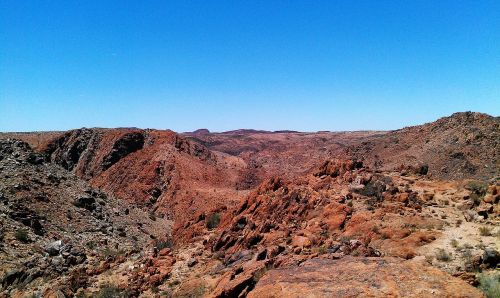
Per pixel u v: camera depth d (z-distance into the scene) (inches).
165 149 3494.1
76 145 3794.3
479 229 717.3
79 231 1395.2
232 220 1090.7
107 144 3681.1
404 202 926.4
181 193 2923.2
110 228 1530.5
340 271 505.7
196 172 3277.6
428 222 784.9
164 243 1181.1
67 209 1519.4
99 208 1684.3
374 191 989.8
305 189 1058.1
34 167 1726.1
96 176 3420.3
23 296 850.1
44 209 1416.1
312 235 812.6
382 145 3275.1
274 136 7101.4
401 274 467.8
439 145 2765.7
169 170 3221.0
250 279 581.0
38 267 1007.0
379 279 458.6
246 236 902.4
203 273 786.8
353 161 1175.6
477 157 2444.6
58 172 1834.4
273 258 673.6
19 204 1349.7
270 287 492.4
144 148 3599.9
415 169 1204.5
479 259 575.5
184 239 1162.0
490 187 927.0
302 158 5177.2
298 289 467.2
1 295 881.5
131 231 1621.6
